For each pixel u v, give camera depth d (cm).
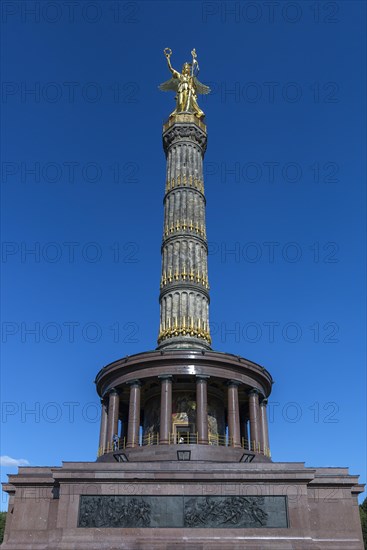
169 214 5975
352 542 3828
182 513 3772
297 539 3678
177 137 6456
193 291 5494
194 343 5209
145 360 4791
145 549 3622
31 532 3938
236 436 4588
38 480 4128
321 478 4050
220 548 3619
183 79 6919
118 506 3809
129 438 4581
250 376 5003
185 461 4056
